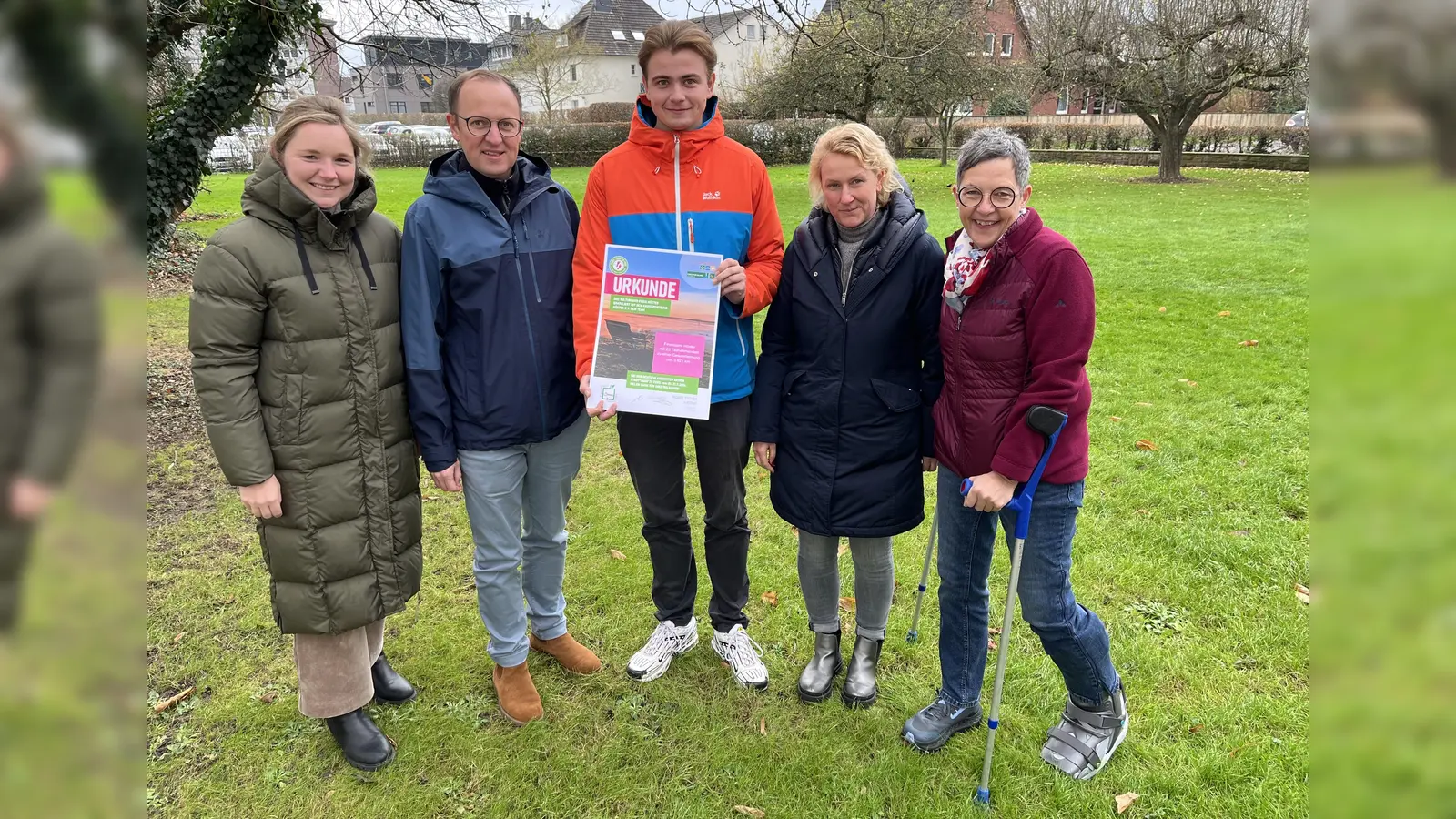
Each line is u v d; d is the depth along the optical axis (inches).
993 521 99.7
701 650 129.8
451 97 97.2
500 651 112.5
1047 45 848.9
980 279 88.2
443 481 102.0
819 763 105.1
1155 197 703.1
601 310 102.8
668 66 97.0
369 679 106.5
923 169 1021.2
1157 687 115.2
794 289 105.7
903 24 549.0
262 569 153.6
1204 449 194.4
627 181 104.3
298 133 86.3
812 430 106.2
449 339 103.0
